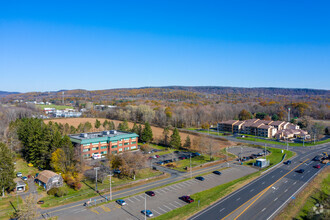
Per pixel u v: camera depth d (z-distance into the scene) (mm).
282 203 66562
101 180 86188
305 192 74188
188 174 94375
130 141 133750
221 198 70125
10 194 75250
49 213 61875
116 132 139875
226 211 61875
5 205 67438
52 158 91688
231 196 71562
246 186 79750
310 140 161625
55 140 98812
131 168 87375
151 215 60094
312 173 93000
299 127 197500
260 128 180375
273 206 64750
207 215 59812
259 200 68625
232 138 170500
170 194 74625
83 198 71500
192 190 77938
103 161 110375
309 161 110312
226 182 85312
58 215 60781
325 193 75000
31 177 90188
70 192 76562
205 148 120688
